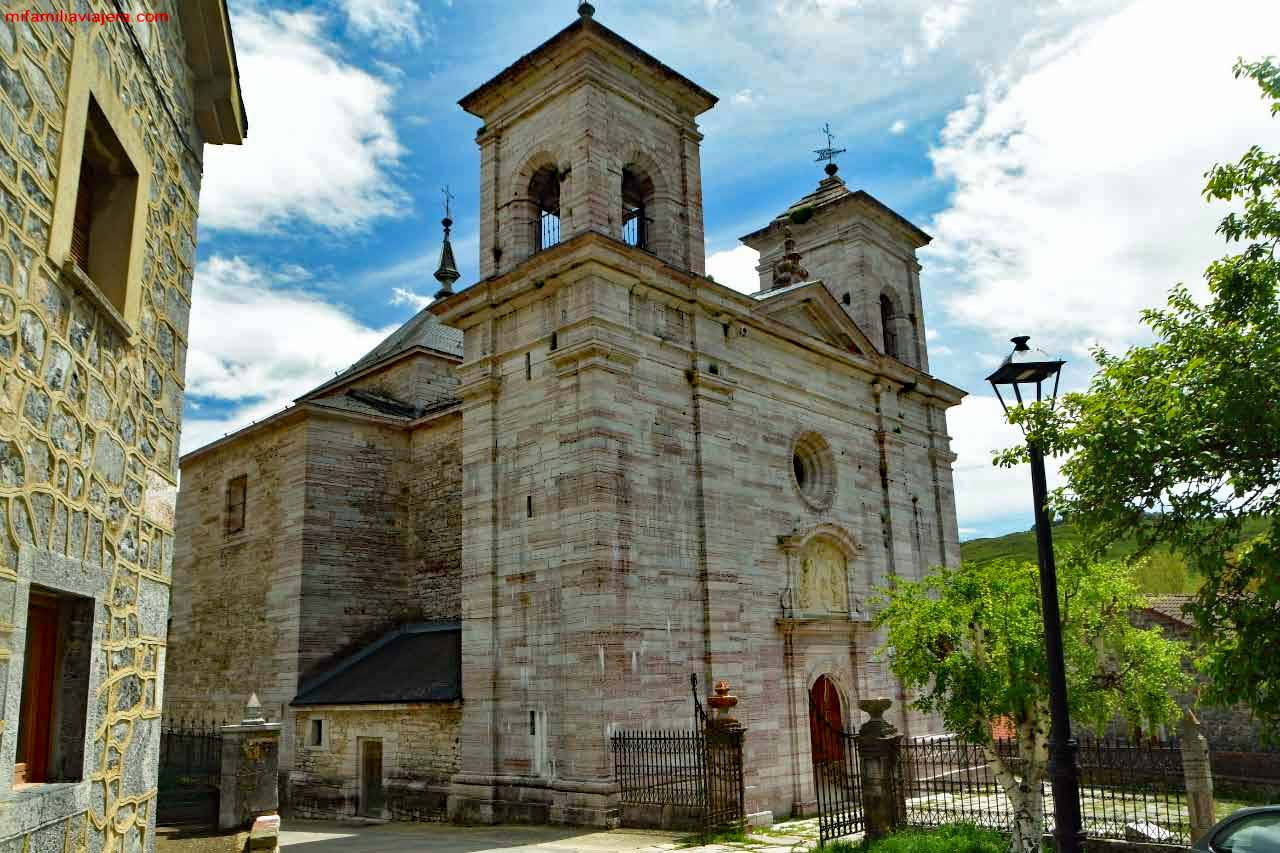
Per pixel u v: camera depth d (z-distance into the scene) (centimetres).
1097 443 1122
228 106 984
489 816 2214
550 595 2248
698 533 2427
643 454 2331
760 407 2736
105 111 722
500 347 2527
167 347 889
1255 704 1021
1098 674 1681
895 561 3109
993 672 1570
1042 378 1296
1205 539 1094
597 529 2172
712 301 2594
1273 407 1004
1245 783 2630
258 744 1814
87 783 693
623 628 2150
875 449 3180
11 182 585
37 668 677
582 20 2494
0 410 572
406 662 2761
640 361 2388
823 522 2822
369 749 2630
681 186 2722
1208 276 1190
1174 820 2050
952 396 3550
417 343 3803
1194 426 1061
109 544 747
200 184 990
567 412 2305
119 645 767
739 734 1941
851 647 2830
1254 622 1020
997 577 1662
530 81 2666
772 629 2577
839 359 3052
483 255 2686
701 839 1842
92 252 769
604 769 2061
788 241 3250
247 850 1594
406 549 3206
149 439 841
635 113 2639
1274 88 1115
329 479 3059
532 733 2212
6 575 577
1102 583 1622
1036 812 1552
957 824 1800
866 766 1775
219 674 3173
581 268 2341
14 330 588
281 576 3003
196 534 3466
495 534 2406
